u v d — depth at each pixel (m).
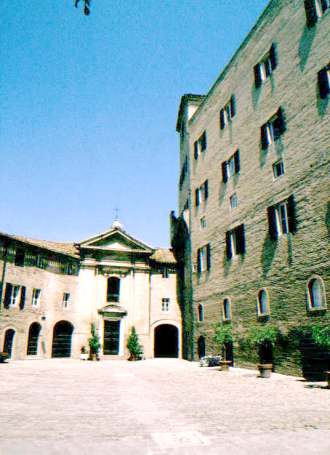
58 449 5.41
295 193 17.38
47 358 31.12
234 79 24.86
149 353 33.75
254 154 21.44
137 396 10.82
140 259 36.31
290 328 16.75
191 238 29.81
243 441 5.79
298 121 17.77
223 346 23.25
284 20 19.66
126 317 34.31
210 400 9.93
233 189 23.62
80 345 32.50
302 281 16.22
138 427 6.81
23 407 8.98
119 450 5.36
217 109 27.17
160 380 15.45
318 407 8.70
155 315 35.16
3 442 5.80
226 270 23.55
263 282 19.23
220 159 25.92
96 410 8.57
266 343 18.39
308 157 16.77
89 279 34.53
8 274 28.50
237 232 22.55
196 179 30.14
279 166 19.28
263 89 21.14
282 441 5.79
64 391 12.02
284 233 18.14
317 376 14.73
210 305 25.47
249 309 20.38
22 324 29.20
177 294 36.09
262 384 13.50
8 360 27.64
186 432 6.41
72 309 33.59
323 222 15.38
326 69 16.31
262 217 19.94
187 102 34.31
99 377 16.97
